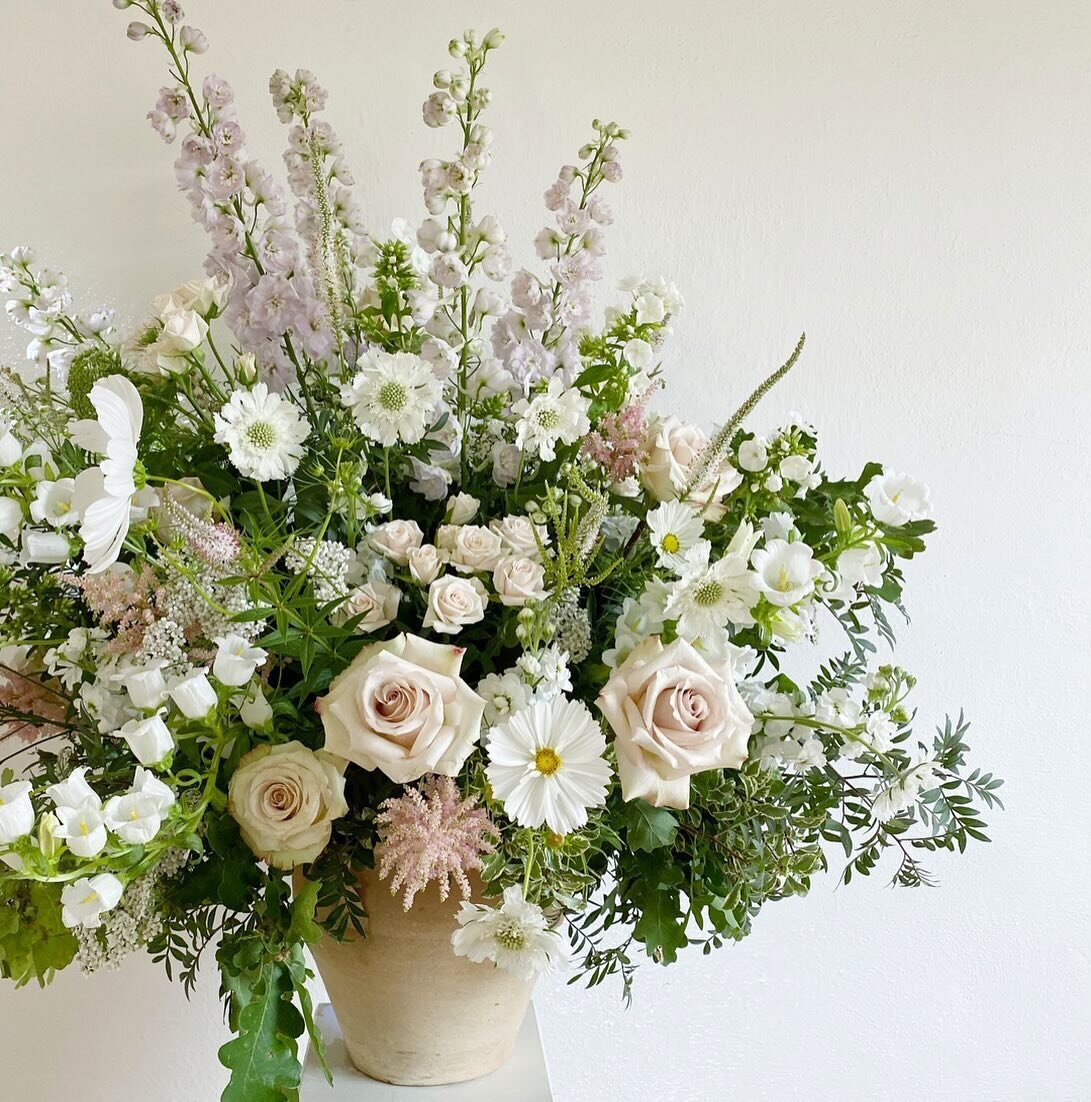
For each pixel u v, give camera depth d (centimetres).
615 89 108
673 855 72
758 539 69
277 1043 61
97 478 62
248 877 65
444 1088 84
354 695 62
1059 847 124
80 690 71
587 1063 122
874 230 113
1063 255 115
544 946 64
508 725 62
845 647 117
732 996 123
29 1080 116
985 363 115
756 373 113
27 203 103
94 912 56
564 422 73
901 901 124
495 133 107
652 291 86
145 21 102
